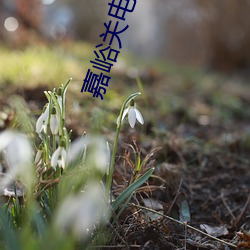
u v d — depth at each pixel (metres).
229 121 2.00
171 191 0.97
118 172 0.89
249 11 4.61
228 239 0.82
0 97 1.35
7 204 0.64
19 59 1.84
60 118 0.60
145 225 0.72
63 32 2.79
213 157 1.23
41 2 2.75
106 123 1.28
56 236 0.48
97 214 0.62
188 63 4.88
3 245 0.55
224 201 0.98
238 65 4.91
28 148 0.50
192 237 0.78
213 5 4.57
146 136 1.29
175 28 4.75
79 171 0.58
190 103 2.18
